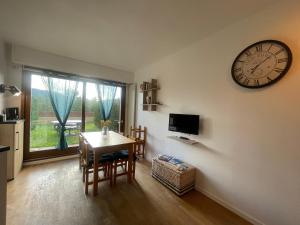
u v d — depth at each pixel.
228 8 1.72
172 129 2.82
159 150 3.33
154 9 1.77
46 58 3.07
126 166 2.85
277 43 1.58
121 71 4.15
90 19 2.00
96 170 2.21
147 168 3.23
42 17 1.98
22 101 3.01
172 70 3.04
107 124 3.22
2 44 2.58
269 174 1.65
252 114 1.79
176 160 2.71
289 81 1.52
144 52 3.00
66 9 1.81
